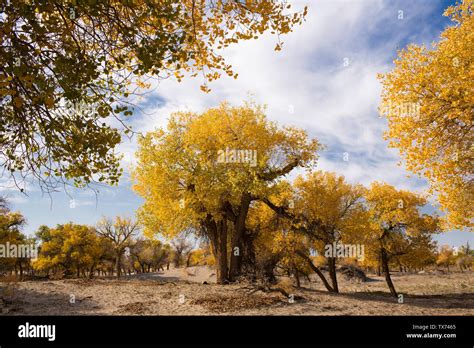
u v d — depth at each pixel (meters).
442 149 13.28
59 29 6.27
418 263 28.92
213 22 8.11
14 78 6.48
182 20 6.81
